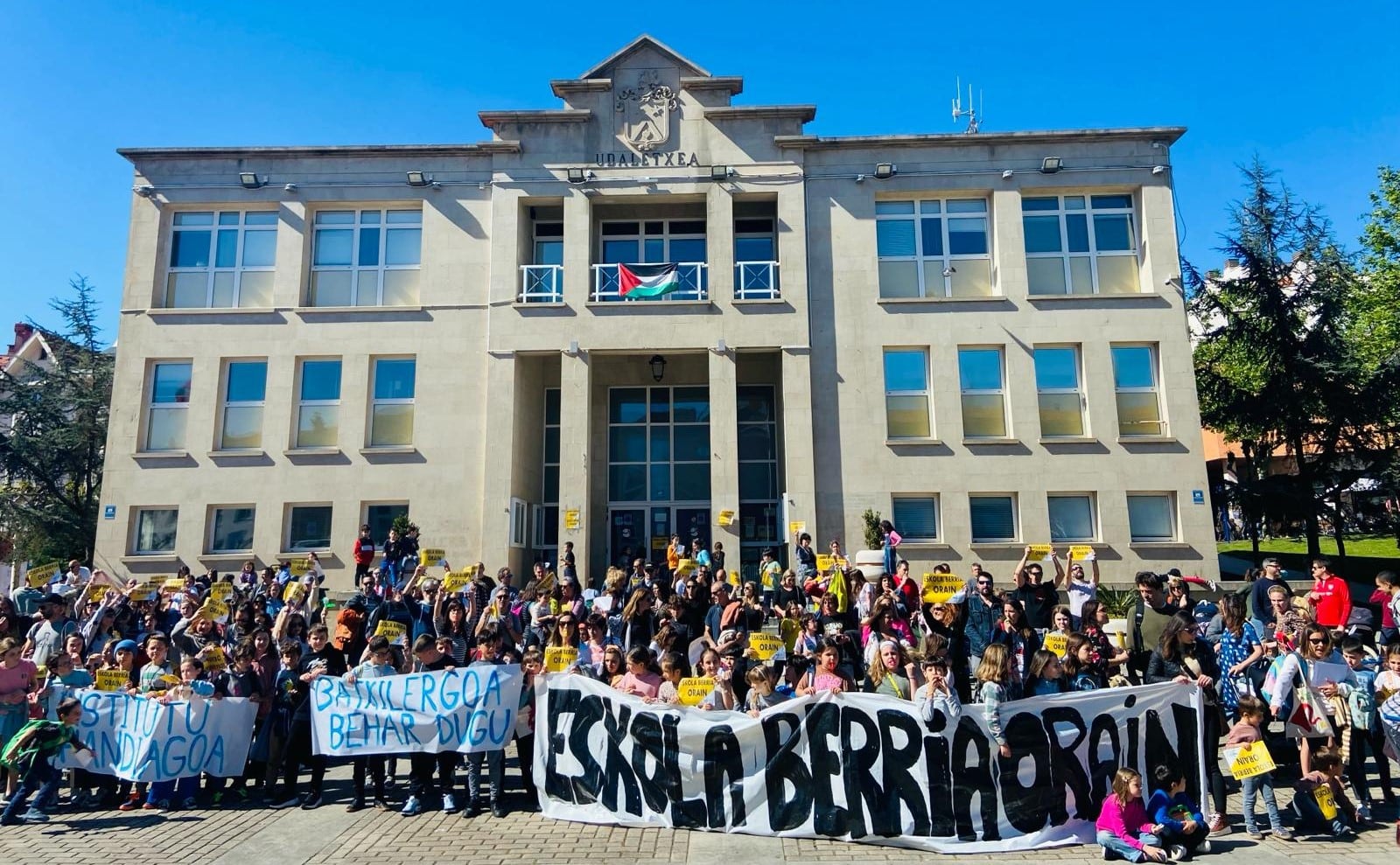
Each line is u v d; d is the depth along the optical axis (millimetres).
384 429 20828
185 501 20062
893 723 7402
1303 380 23438
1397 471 22641
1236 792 8516
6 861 6984
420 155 21625
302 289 21219
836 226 21281
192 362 20953
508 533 19812
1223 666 8766
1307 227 24188
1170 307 20688
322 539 20297
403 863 6824
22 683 8805
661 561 21969
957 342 20719
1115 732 7465
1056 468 20062
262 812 8422
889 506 20047
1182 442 20062
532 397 21969
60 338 30266
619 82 21781
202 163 21547
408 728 8281
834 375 20594
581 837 7453
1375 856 6738
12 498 27891
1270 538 33812
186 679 8891
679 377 22797
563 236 22422
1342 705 7828
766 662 9680
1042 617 11250
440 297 21031
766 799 7504
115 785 8859
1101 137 21281
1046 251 21469
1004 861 6844
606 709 8094
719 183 21328
